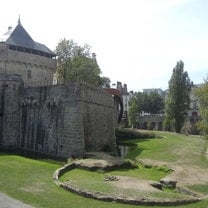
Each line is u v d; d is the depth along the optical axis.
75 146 39.06
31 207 19.22
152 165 33.41
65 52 65.88
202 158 36.75
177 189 23.86
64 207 19.31
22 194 21.84
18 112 49.25
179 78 80.44
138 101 130.75
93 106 43.44
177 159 36.25
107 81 92.94
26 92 48.22
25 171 29.50
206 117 39.78
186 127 93.56
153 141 54.78
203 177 26.72
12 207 19.19
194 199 20.84
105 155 37.12
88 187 22.91
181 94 80.06
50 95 43.41
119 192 21.77
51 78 59.06
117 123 66.94
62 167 30.78
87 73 65.81
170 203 20.17
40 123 44.62
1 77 49.75
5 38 55.94
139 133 62.56
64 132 40.66
